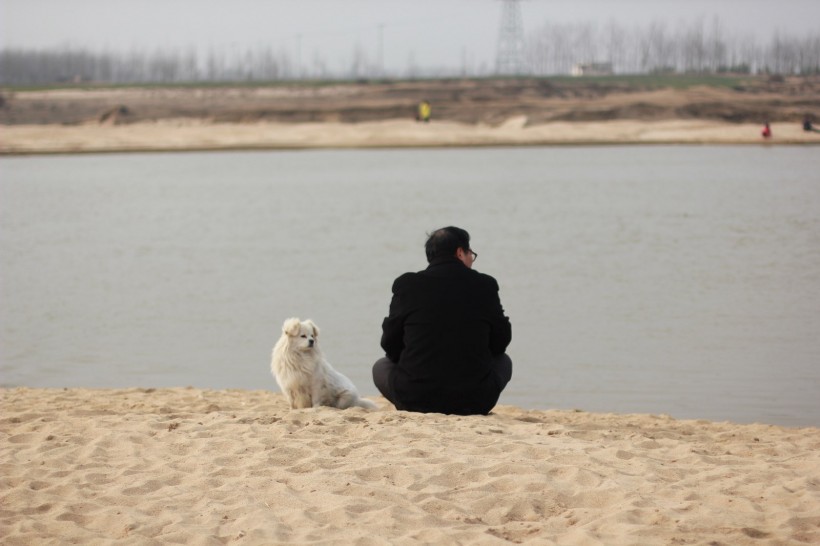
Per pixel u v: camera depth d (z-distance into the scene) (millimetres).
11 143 83875
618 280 19188
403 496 5336
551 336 14336
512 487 5453
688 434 7617
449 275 7820
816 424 9820
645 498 5199
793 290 17641
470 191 41969
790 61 191500
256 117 100750
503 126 94688
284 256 23562
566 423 8023
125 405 9133
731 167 53812
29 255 24188
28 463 6320
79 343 14414
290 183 47781
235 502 5328
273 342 14438
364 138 88188
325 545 4605
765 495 5270
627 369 12305
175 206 36906
